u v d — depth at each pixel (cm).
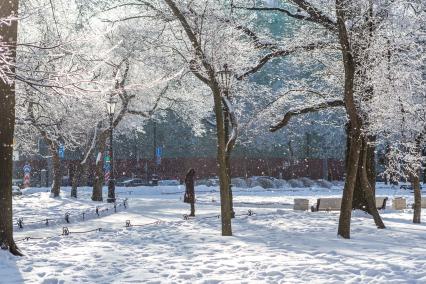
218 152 1666
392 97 1912
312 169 7438
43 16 1511
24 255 1295
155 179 6275
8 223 1304
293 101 2550
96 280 993
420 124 1977
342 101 2341
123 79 3294
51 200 3566
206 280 965
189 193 2452
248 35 2309
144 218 2434
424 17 1942
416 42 1992
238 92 2478
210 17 1841
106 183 6325
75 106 3148
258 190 5525
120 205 3075
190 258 1223
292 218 2175
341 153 7675
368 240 1502
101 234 1761
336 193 5012
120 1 2205
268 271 1026
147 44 2347
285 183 6369
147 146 7575
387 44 1884
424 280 930
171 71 2123
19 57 1359
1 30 1243
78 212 2578
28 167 5338
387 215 2427
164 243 1504
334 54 2441
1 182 1301
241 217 2266
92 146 3794
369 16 1830
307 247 1360
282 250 1309
